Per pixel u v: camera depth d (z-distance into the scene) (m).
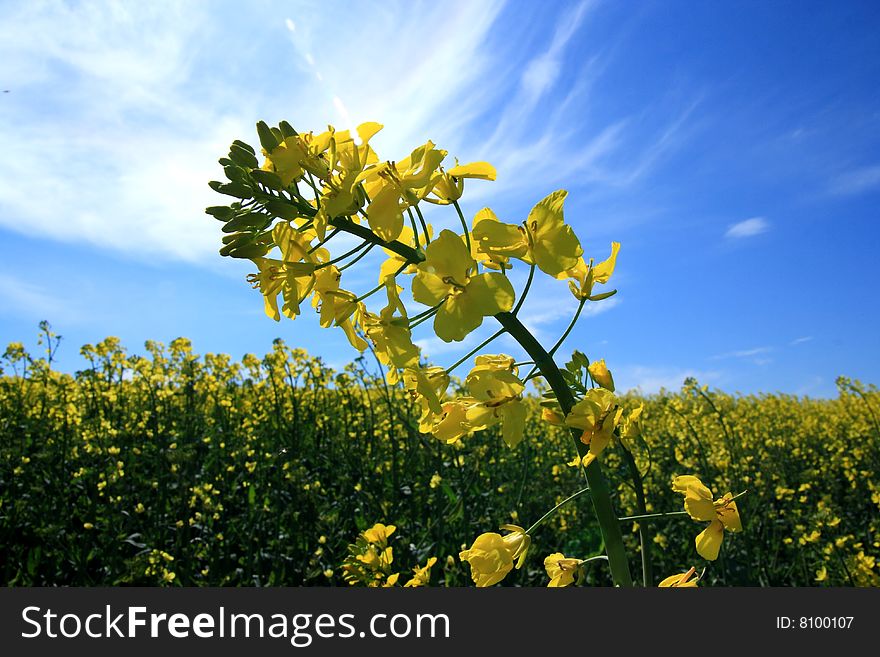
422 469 6.04
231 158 1.55
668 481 6.30
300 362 8.38
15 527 4.91
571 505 5.65
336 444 6.80
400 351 1.49
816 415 11.64
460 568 4.39
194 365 8.39
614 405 1.53
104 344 8.49
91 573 4.72
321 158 1.46
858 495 6.73
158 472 5.84
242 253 1.50
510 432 1.55
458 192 1.53
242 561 4.69
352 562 2.46
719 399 12.02
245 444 6.70
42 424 6.73
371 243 1.52
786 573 4.93
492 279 1.36
